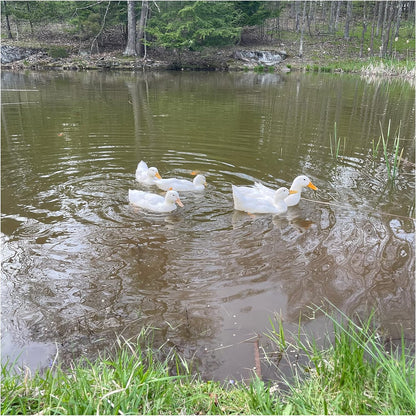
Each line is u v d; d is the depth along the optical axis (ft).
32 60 103.50
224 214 23.17
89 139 36.81
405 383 10.18
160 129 40.68
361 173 29.48
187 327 14.34
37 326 14.34
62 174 28.25
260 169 30.07
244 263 18.20
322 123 45.01
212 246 19.61
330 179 28.25
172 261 18.30
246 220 22.45
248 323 14.57
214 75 97.04
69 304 15.47
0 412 9.80
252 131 40.73
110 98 59.77
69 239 20.04
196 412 10.40
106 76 89.97
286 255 18.85
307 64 114.73
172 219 22.38
